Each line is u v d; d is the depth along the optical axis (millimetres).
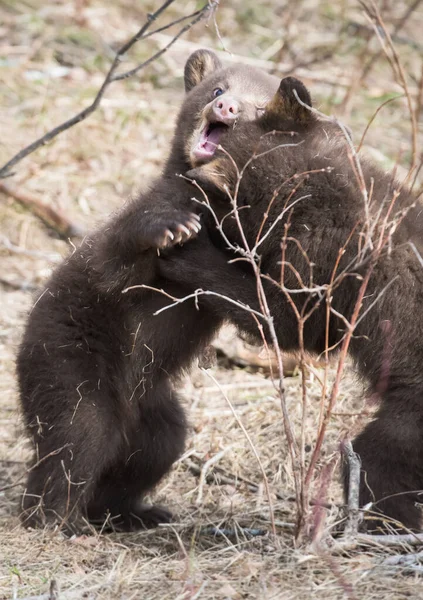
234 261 9984
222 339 14594
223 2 24953
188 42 23078
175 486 11852
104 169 19031
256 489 11531
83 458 10383
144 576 8633
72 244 11438
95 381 10570
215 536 10047
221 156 10578
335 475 11258
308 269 9828
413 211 9930
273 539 9250
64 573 8844
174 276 10297
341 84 21172
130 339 10766
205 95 11641
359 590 8148
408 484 9430
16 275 16641
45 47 22594
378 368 9711
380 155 18984
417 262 9516
